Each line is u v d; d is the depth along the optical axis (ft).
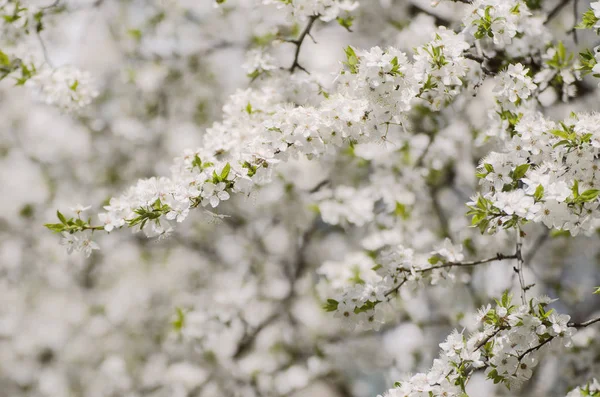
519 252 14.78
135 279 33.47
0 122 32.68
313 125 13.12
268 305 31.04
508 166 12.66
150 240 32.83
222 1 19.62
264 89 16.89
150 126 31.45
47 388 32.42
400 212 24.32
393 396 13.17
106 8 28.76
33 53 18.38
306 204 28.09
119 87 30.58
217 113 31.07
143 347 31.99
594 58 13.41
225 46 29.94
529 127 12.94
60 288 33.47
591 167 12.48
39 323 33.19
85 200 31.76
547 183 12.02
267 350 30.91
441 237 25.14
